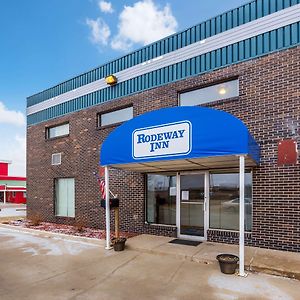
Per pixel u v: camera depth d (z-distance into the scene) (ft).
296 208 24.49
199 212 30.35
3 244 31.07
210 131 21.47
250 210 27.35
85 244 30.50
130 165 28.17
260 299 16.28
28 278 20.03
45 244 30.83
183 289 17.79
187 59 32.09
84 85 43.21
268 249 25.36
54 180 47.19
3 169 132.77
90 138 41.39
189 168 30.53
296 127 24.95
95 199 39.83
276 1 26.63
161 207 33.47
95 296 16.89
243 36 28.32
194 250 25.61
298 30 25.34
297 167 24.67
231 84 29.50
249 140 20.95
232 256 21.70
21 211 70.90
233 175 28.84
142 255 25.50
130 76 37.29
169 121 23.48
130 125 25.80
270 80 26.50
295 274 19.42
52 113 48.57
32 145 52.39
